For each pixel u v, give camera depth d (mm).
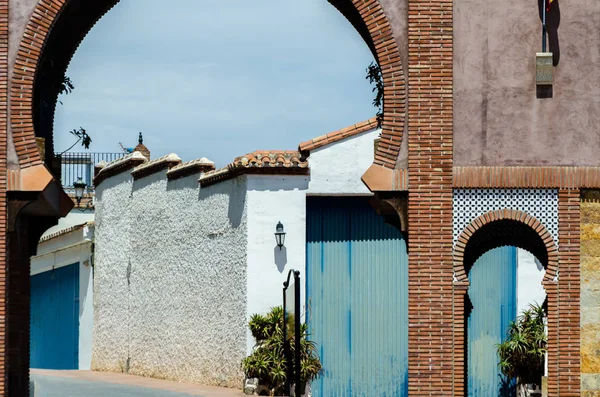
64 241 77312
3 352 42875
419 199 42938
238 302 57844
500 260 58156
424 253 42875
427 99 43125
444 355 42688
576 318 42656
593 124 43094
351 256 58469
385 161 43188
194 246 62438
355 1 43531
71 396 51844
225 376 58781
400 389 58156
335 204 58594
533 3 43281
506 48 43219
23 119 43344
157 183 66562
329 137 57906
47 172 43312
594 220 42906
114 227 71625
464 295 43344
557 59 43188
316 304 58219
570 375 42531
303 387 56438
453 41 43250
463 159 43031
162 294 65500
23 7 43562
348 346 58312
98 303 73312
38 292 82562
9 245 45188
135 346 68250
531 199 42969
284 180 57531
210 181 60656
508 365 55969
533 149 43062
